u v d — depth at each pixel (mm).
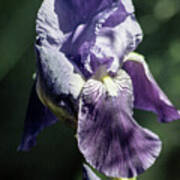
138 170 540
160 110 608
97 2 568
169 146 1232
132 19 587
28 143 606
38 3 1237
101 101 559
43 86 557
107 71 574
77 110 556
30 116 600
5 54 1265
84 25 567
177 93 1212
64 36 561
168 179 1253
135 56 598
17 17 1247
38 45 556
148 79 595
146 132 549
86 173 559
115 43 579
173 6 1290
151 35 1275
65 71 554
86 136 545
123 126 553
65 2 563
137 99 609
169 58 1242
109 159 542
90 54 575
